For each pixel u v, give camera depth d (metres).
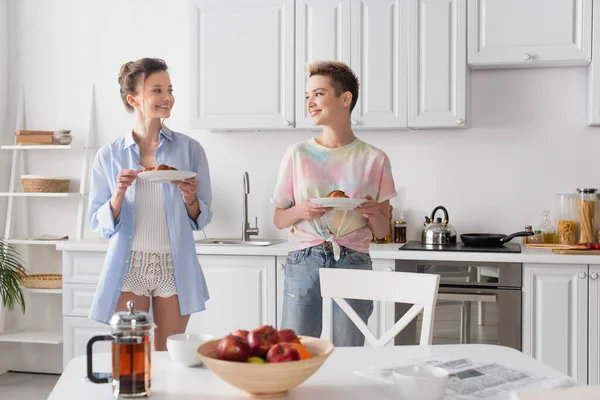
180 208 2.73
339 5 3.90
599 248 3.57
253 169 4.38
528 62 3.76
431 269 3.57
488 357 1.78
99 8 4.52
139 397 1.45
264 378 1.34
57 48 4.58
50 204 4.60
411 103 3.85
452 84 3.82
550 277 3.46
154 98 2.73
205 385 1.54
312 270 2.55
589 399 1.15
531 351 3.48
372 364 1.72
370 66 3.88
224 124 4.03
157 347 2.74
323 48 3.92
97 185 2.79
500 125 4.09
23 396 4.14
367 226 2.65
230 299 3.80
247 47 3.99
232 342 1.40
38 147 4.41
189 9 4.04
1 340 4.34
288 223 2.59
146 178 2.58
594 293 3.41
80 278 4.00
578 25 3.70
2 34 4.57
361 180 2.59
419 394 1.41
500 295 3.50
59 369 4.61
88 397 1.47
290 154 2.65
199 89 4.05
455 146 4.15
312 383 1.56
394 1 3.85
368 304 2.60
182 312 2.71
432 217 4.03
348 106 2.62
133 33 4.49
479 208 4.14
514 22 3.74
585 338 3.43
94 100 4.55
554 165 4.05
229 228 4.41
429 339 2.17
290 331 1.50
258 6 3.97
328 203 2.45
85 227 4.55
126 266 2.68
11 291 4.22
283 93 3.97
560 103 4.02
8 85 4.64
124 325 1.45
